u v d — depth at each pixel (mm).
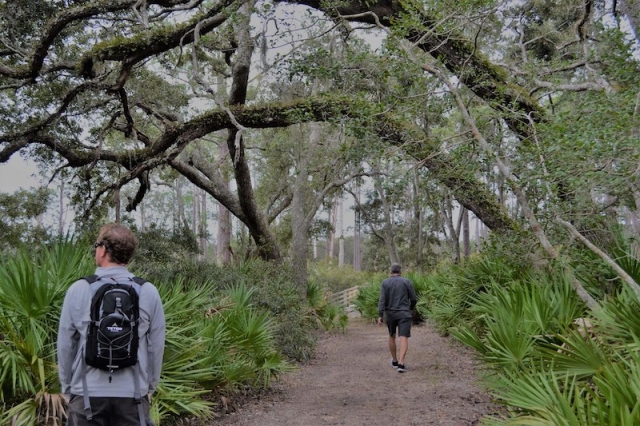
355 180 25188
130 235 3221
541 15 15250
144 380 3045
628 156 5812
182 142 13586
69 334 2936
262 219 20156
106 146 23203
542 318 5902
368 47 9227
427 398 7141
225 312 7977
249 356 7551
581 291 6383
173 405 5461
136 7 12219
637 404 2926
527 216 6898
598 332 5234
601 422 3018
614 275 7035
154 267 12656
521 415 4082
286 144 23734
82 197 16703
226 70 19469
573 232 6633
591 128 6023
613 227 7633
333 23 9523
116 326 2898
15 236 16375
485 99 8508
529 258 7785
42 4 12922
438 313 13906
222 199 19625
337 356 12758
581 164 6023
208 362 6246
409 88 7711
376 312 22672
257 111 13117
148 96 15922
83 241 6434
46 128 14172
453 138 7844
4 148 13469
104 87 12609
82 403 2910
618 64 7793
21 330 4863
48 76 13742
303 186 22234
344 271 41406
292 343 11305
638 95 6250
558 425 3240
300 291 19125
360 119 7465
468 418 5832
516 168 6816
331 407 6984
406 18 7555
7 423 4379
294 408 6926
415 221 33562
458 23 8211
